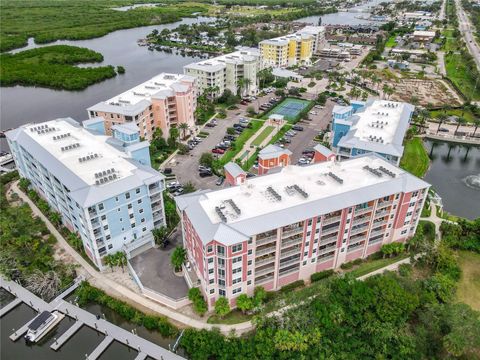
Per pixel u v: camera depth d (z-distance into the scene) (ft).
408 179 312.91
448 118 638.53
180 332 264.72
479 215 401.49
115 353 258.16
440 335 255.50
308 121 606.96
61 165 334.03
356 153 413.80
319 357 243.60
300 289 301.84
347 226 298.76
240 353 245.24
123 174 322.96
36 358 258.37
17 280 313.73
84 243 326.24
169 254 334.44
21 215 362.12
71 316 282.15
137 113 494.18
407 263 326.03
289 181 309.63
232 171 327.47
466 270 321.73
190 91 573.74
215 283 267.39
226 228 250.16
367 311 263.29
